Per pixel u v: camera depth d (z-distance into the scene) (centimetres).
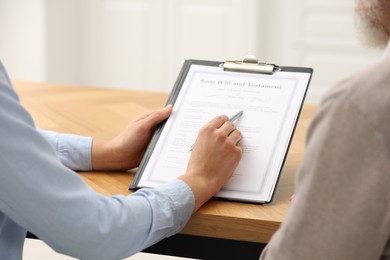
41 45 577
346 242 111
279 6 558
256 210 156
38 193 129
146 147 181
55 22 582
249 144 167
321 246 112
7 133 126
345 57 548
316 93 560
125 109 243
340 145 111
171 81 588
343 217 111
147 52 588
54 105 248
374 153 109
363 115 110
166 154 170
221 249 159
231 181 164
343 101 111
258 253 157
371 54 540
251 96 175
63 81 596
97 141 184
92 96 265
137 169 184
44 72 582
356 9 134
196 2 569
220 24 564
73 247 135
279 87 175
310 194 113
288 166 187
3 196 129
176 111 178
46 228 132
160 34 582
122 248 141
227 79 180
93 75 603
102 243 137
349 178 110
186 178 155
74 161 182
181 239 160
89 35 596
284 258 116
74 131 213
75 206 133
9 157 126
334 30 546
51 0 577
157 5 578
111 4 588
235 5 557
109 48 595
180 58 581
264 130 169
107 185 171
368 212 110
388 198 109
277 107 172
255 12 552
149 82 593
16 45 584
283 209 157
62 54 591
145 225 144
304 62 559
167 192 150
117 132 213
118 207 140
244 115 172
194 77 183
